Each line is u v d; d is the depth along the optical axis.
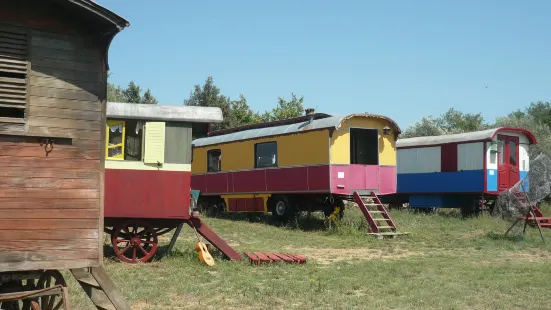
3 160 6.67
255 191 22.78
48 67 6.92
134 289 9.71
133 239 12.62
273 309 8.61
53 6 6.95
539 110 58.66
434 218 23.36
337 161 19.72
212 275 11.30
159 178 12.52
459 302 9.17
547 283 10.73
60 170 6.89
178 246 15.18
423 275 11.63
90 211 6.98
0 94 6.66
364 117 20.28
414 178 26.92
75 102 7.02
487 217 22.58
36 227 6.74
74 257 6.86
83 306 8.59
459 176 24.77
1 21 6.75
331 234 18.91
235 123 44.09
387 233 18.33
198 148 26.20
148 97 43.81
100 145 7.10
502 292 10.05
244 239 17.66
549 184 18.02
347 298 9.33
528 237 18.14
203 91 45.84
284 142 21.50
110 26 6.98
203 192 25.70
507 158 24.41
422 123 44.28
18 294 6.39
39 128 6.80
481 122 58.28
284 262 12.71
